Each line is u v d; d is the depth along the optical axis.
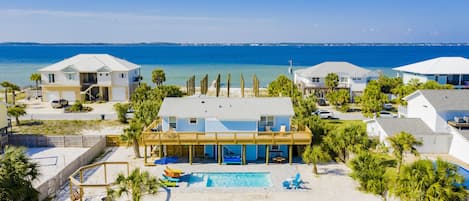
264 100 37.81
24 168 18.97
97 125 49.16
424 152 36.94
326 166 33.66
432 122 37.44
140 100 55.12
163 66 150.75
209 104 37.00
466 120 36.06
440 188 18.28
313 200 26.50
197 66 151.12
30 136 39.44
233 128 34.75
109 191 23.95
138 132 35.09
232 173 32.12
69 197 26.94
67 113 56.47
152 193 23.67
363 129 33.53
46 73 68.69
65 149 38.94
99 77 69.62
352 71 71.12
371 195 27.17
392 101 64.12
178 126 35.47
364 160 26.91
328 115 53.62
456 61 69.25
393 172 26.91
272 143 33.62
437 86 54.34
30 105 64.38
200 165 33.91
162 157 35.88
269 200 26.59
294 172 32.19
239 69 138.38
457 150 35.66
